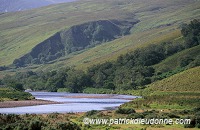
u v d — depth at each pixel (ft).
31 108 395.96
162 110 308.60
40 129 180.24
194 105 345.10
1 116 202.69
